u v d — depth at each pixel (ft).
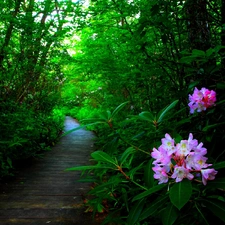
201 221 3.94
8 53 17.72
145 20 8.05
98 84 25.39
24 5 18.45
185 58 5.18
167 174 3.37
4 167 13.16
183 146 3.21
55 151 20.75
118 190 8.00
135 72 12.31
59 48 20.80
